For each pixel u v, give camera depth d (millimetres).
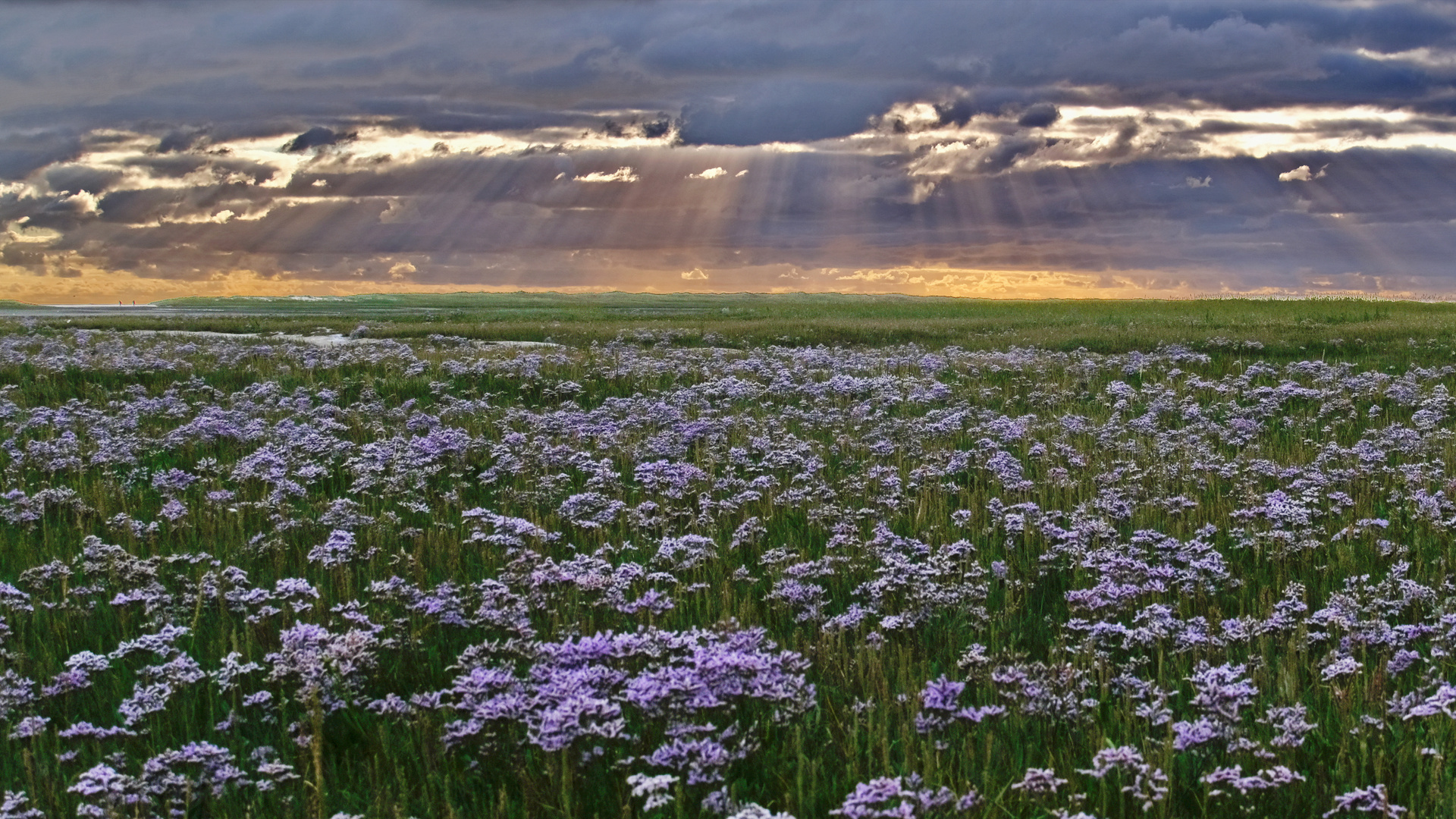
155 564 9008
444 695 6527
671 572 9102
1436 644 6918
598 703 5316
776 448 14523
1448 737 5605
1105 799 4973
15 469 13023
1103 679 6465
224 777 5250
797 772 5211
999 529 10508
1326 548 9648
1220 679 6148
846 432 16266
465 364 23266
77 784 4945
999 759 5500
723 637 6887
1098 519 10328
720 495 12078
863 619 7691
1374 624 6984
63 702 6516
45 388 20219
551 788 5180
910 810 4531
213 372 22734
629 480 13219
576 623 7379
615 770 5332
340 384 21141
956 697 6035
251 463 12664
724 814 4840
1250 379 21531
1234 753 5512
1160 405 18000
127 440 14453
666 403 18297
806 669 6512
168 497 11945
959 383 22125
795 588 8016
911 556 9453
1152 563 9344
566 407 18875
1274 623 7156
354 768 5586
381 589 8055
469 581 8562
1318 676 6512
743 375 23188
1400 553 9180
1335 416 17609
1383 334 30547
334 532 9328
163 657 6820
